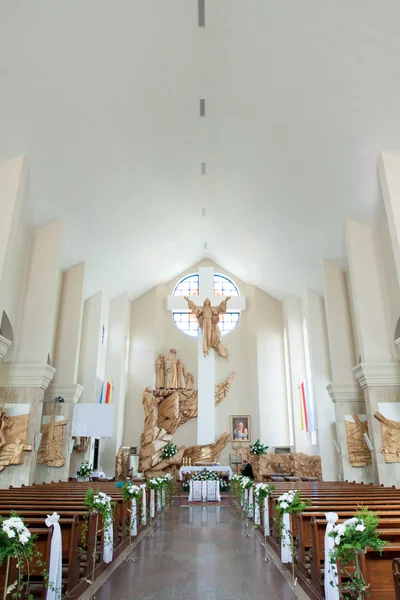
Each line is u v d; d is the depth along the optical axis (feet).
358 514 11.09
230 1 23.06
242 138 33.40
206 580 16.16
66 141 30.19
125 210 41.14
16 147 29.43
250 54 25.96
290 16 22.79
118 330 58.08
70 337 41.75
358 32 22.06
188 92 29.73
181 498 45.60
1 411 32.48
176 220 48.47
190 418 58.39
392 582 10.93
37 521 14.51
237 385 60.59
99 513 17.47
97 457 50.70
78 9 21.91
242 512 32.91
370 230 36.27
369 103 25.68
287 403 58.95
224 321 64.23
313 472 50.08
